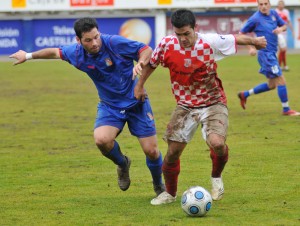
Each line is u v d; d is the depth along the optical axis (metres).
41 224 10.73
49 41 56.16
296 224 10.34
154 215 11.09
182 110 11.57
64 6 55.50
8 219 11.06
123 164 12.13
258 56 22.45
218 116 11.38
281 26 22.23
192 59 11.09
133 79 11.36
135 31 55.88
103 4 55.34
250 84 32.72
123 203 12.02
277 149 16.80
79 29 11.24
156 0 55.09
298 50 54.97
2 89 33.19
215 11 56.06
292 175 13.88
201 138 18.95
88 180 14.03
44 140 19.22
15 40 56.06
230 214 11.00
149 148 11.93
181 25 10.77
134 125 11.94
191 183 13.41
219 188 11.94
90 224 10.65
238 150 16.80
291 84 32.00
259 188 12.83
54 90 32.50
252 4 54.94
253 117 22.50
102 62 11.60
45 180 14.11
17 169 15.31
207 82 11.32
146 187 13.28
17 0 55.34
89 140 19.06
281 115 22.81
